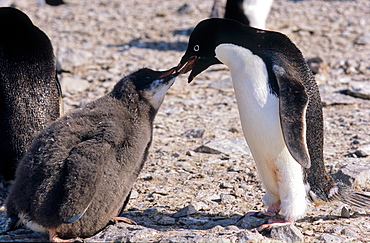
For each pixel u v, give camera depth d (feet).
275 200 31.45
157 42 93.50
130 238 27.66
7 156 37.14
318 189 31.12
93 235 29.14
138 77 30.19
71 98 64.39
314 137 30.91
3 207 34.71
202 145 45.65
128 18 115.55
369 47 86.07
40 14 122.31
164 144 48.21
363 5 122.83
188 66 32.63
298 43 90.33
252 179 38.75
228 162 42.63
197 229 30.30
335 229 29.78
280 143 29.48
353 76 69.97
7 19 36.22
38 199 26.71
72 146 27.30
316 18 109.09
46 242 28.50
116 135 27.50
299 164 29.73
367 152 43.16
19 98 36.68
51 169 26.73
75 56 76.33
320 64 70.79
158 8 128.36
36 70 37.11
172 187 37.63
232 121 54.90
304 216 32.09
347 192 32.45
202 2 134.72
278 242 27.27
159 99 30.53
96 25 108.99
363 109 57.77
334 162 41.55
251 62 30.04
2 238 28.89
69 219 26.05
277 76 29.22
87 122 27.96
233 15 80.53
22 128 36.86
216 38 31.68
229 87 67.36
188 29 101.55
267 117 29.53
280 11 117.70
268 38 30.68
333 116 55.36
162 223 31.37
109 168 27.71
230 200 34.68
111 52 87.25
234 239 27.27
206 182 38.34
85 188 25.96
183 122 55.26
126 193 29.35
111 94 29.94
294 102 28.43
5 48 36.14
